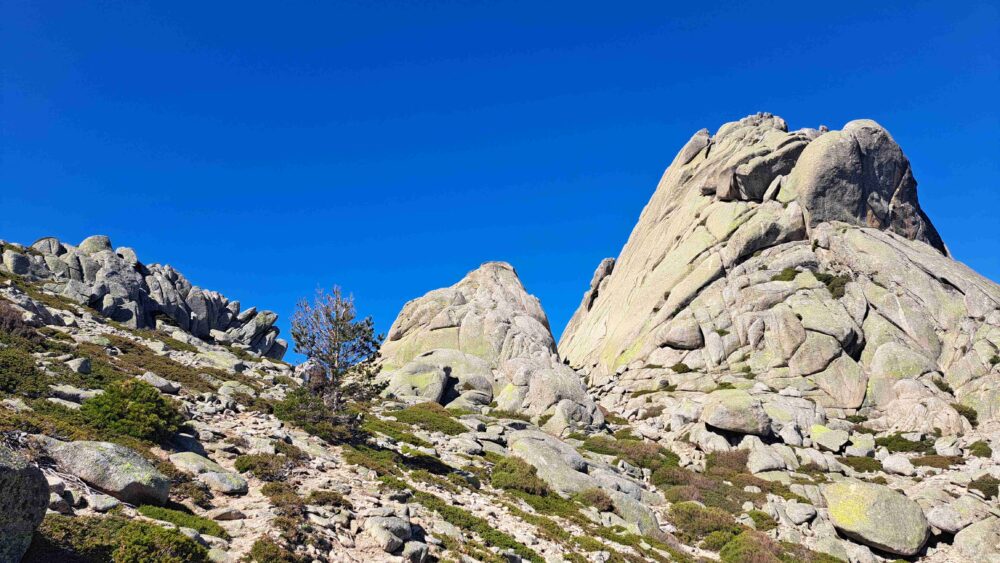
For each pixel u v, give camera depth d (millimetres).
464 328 68000
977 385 53125
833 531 33594
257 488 19453
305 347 31969
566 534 24719
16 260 52375
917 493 37250
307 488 20406
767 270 70250
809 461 42875
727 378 60844
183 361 39625
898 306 62094
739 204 80562
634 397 63469
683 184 98438
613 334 84438
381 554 17219
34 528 11516
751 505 35406
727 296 69625
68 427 17797
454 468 30781
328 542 16781
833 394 56062
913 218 76188
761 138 88062
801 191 74500
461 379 58688
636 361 71688
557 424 48719
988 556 31172
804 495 37312
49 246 58781
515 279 83188
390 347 69625
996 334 56094
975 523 32688
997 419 49406
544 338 70062
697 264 77375
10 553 10977
